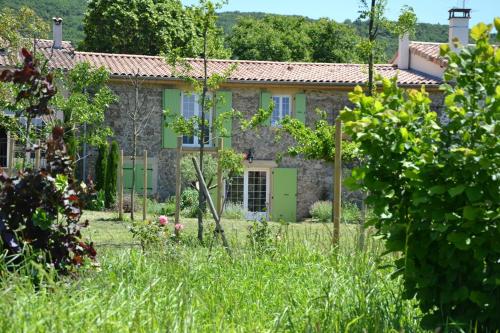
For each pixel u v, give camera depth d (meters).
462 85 4.59
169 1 33.66
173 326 4.00
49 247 5.61
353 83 23.20
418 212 4.38
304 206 24.23
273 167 23.95
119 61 23.94
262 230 8.33
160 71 23.19
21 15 15.23
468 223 4.15
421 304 4.57
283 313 4.52
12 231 5.55
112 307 4.26
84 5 51.62
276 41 38.78
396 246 4.48
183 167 21.88
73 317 3.95
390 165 4.46
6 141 21.55
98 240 11.66
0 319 3.74
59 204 5.68
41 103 6.33
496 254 4.30
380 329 4.44
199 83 13.52
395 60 26.70
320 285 5.70
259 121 13.77
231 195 23.97
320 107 23.83
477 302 4.20
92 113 16.16
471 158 4.16
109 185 22.45
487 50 4.57
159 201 23.41
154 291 4.86
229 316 4.77
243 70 24.17
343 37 39.72
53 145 5.93
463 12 25.08
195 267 6.23
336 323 4.45
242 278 6.11
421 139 4.52
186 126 13.22
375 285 5.42
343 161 13.50
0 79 6.27
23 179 5.62
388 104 4.70
